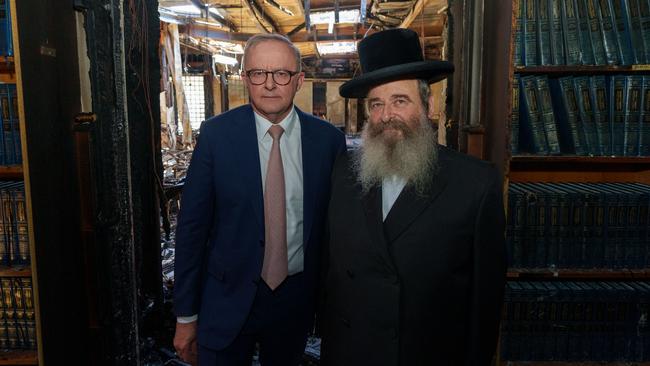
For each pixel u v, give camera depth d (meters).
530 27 1.93
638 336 2.02
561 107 1.98
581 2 1.90
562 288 2.03
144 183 2.95
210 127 1.54
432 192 1.23
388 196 1.34
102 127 2.04
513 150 1.96
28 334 1.97
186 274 1.53
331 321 1.38
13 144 1.90
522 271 1.99
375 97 1.30
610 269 1.98
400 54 1.27
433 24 8.18
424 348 1.23
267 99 1.49
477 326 1.23
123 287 2.26
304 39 10.41
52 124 1.88
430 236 1.21
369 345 1.25
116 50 2.18
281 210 1.54
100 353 2.23
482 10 2.29
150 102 2.96
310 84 16.52
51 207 1.88
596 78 1.92
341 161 1.48
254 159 1.50
